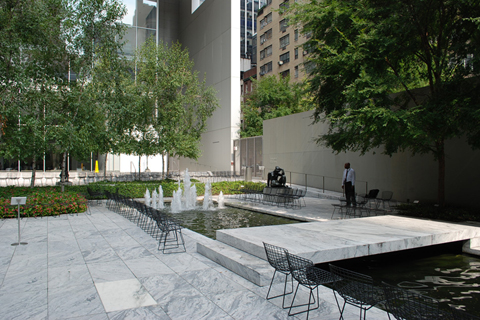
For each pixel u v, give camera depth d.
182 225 11.84
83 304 4.88
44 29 15.16
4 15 14.30
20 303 4.90
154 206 16.86
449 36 11.06
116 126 17.75
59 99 15.95
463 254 8.28
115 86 17.08
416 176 15.25
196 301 5.00
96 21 16.44
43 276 6.11
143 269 6.55
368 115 9.74
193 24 43.50
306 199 18.30
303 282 4.55
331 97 12.46
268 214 14.28
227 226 11.64
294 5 12.83
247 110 39.16
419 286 5.99
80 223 11.61
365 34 10.55
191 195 17.67
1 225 11.12
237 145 34.75
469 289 5.83
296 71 44.53
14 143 14.58
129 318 4.44
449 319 3.17
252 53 63.03
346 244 6.77
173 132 24.64
